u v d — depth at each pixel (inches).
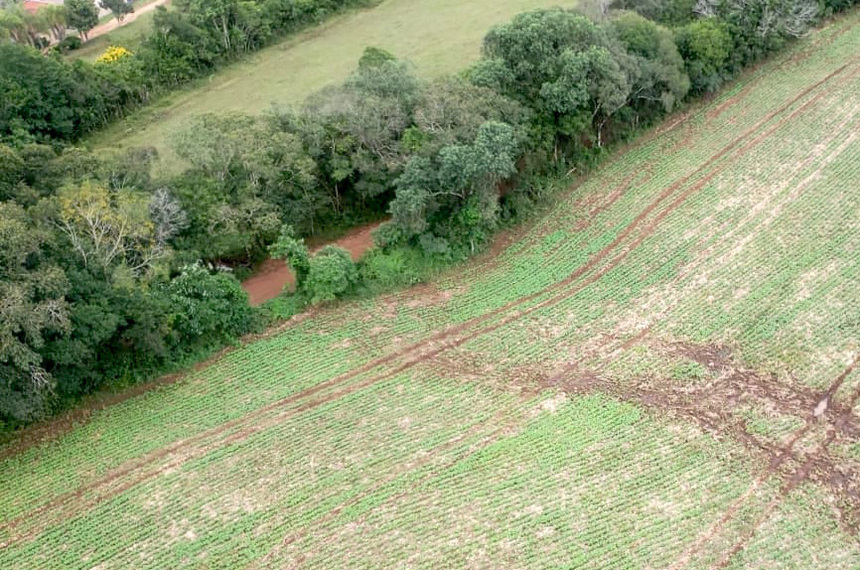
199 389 1847.9
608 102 2266.2
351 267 2037.4
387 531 1515.7
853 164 2326.5
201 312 1881.2
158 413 1796.3
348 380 1843.0
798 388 1705.2
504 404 1747.0
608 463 1594.5
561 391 1761.8
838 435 1603.1
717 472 1560.0
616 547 1449.3
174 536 1540.4
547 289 2036.2
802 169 2336.4
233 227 2028.8
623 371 1790.1
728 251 2079.2
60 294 1642.5
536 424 1691.7
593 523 1492.4
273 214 2071.9
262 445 1702.8
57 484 1653.5
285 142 2122.3
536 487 1563.7
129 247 1892.2
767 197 2246.6
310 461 1660.9
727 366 1771.7
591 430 1664.6
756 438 1614.2
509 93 2293.3
